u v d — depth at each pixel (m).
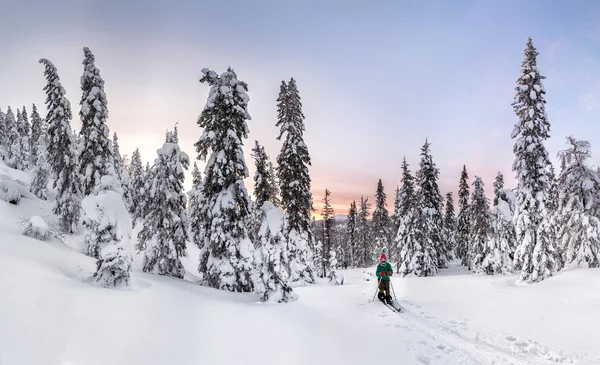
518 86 23.02
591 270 18.81
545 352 8.04
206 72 19.95
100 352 6.15
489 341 8.83
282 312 11.73
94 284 10.76
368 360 7.36
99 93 25.94
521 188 22.75
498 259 31.53
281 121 27.14
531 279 20.92
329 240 57.00
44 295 7.63
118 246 11.28
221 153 19.19
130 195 36.44
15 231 13.66
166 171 19.95
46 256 11.59
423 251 35.00
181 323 8.96
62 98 28.66
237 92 20.25
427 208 36.66
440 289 18.81
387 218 60.12
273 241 14.33
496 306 13.04
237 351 7.58
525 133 22.84
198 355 7.09
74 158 28.17
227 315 10.74
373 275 27.23
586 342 8.66
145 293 11.23
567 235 23.39
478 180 37.91
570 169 23.09
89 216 11.14
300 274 26.88
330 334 9.19
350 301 14.09
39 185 35.53
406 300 14.80
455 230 53.09
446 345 8.43
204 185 19.70
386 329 9.81
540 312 11.86
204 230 19.70
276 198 37.28
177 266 19.75
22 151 57.03
